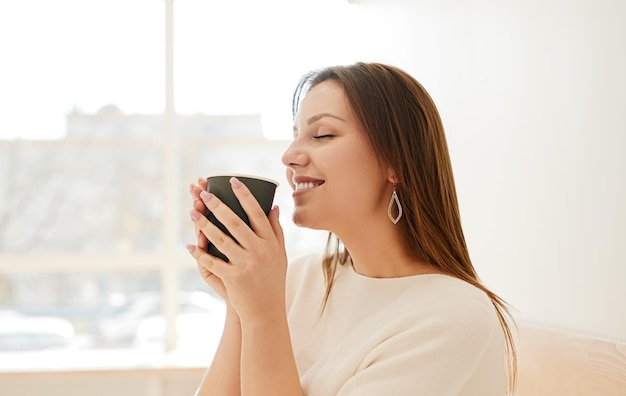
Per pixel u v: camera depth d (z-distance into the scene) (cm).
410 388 79
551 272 143
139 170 316
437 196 97
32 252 307
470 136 195
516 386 146
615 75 119
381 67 98
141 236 315
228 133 322
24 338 304
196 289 318
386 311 93
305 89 103
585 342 121
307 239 320
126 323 312
